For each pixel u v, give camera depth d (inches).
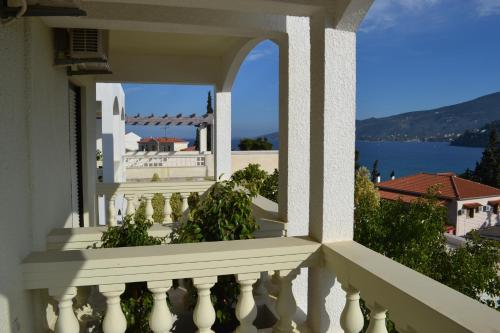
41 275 71.2
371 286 68.8
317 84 87.0
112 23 104.6
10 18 63.0
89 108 176.9
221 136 216.8
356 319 76.7
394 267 70.9
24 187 75.0
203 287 78.0
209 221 102.7
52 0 64.7
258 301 116.3
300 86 127.6
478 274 157.2
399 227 165.8
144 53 210.2
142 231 97.3
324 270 87.6
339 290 89.2
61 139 115.5
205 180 226.8
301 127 128.7
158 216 242.4
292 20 124.5
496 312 52.7
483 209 803.4
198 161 620.7
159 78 214.5
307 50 127.3
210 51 204.4
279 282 86.1
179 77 216.4
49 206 97.0
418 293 59.3
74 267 71.6
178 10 110.1
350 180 87.5
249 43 168.7
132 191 207.5
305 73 127.9
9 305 64.6
